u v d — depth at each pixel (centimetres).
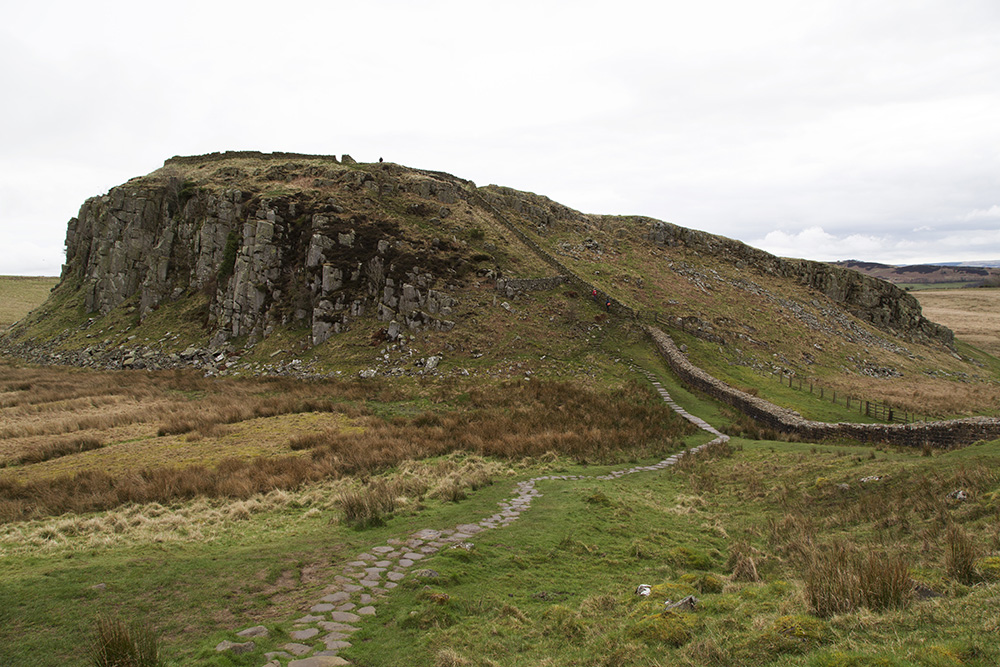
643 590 844
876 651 477
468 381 3180
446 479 1608
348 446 2033
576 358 3488
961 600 570
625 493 1517
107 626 652
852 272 6272
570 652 648
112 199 5247
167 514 1350
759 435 2362
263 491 1567
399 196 4959
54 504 1395
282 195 4634
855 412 2869
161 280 4856
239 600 831
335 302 3959
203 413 2583
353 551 1057
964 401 3328
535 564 1000
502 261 4509
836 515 1146
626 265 5409
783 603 665
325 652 661
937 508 997
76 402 2917
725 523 1278
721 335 4175
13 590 836
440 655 649
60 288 5866
